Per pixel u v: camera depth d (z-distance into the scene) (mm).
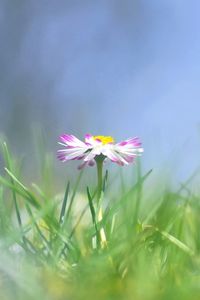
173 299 278
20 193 335
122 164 336
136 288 284
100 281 292
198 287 283
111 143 341
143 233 329
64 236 328
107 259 315
